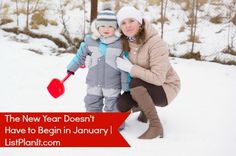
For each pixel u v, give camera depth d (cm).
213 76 600
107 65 352
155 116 346
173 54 741
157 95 354
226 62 714
